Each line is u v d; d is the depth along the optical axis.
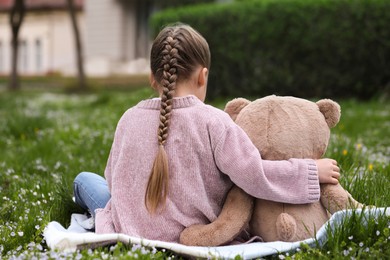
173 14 12.83
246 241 2.72
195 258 2.40
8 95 18.25
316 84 11.38
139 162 2.61
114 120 8.23
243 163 2.47
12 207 3.36
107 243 2.50
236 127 2.58
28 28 32.81
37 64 32.88
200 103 2.64
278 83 11.73
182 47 2.64
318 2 10.85
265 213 2.62
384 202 3.01
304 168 2.54
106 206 2.85
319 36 10.94
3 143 7.00
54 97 17.83
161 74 2.68
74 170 4.65
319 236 2.54
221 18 11.98
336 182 2.66
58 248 2.52
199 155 2.55
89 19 27.41
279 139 2.60
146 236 2.56
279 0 11.34
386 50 10.65
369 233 2.62
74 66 30.70
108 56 27.00
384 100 10.82
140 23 27.00
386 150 5.66
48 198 3.68
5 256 2.51
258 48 11.71
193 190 2.54
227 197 2.63
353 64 10.99
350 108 9.77
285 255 2.46
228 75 12.24
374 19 10.51
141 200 2.58
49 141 6.56
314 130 2.65
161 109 2.60
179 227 2.56
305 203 2.58
